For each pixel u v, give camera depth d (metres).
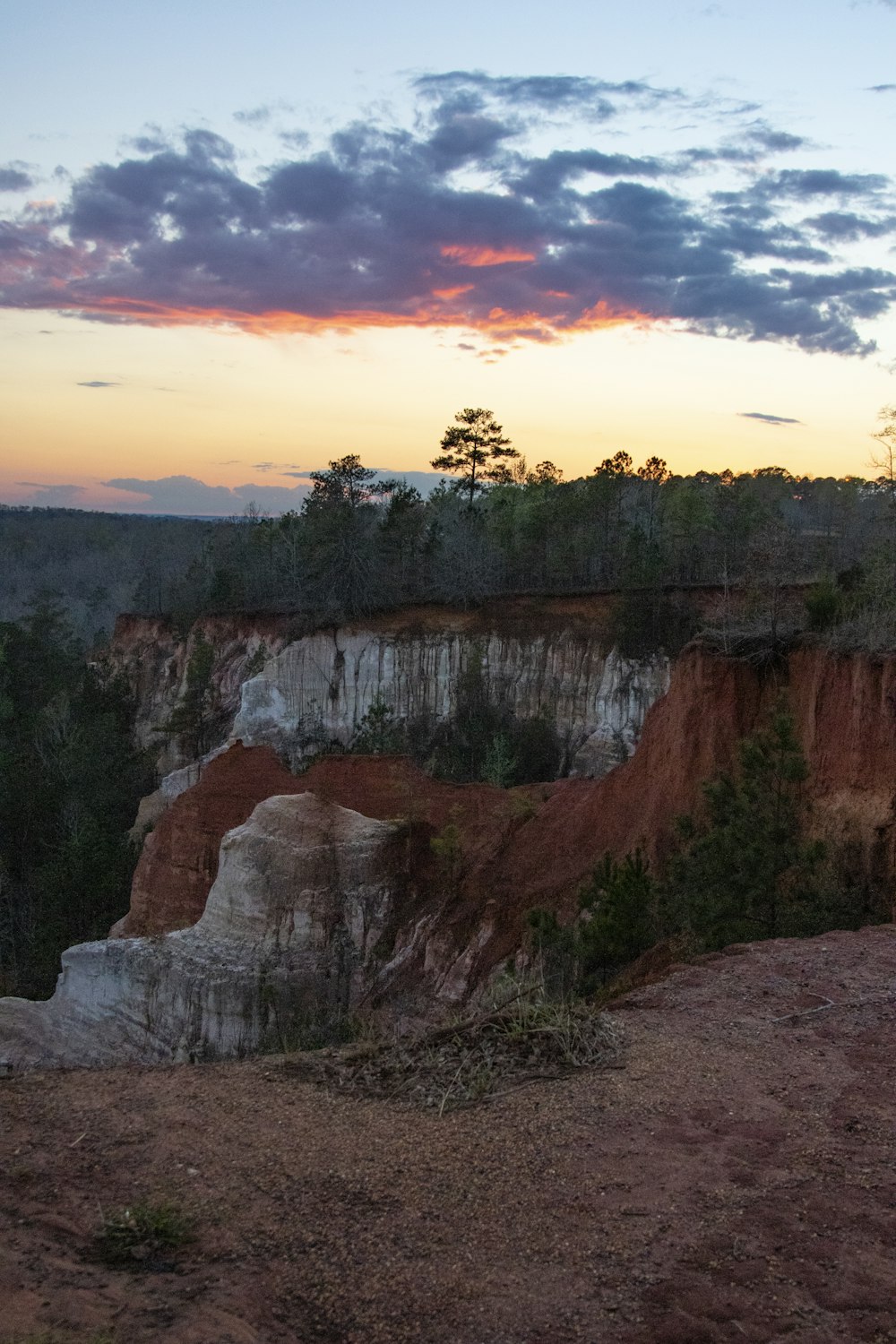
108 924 47.94
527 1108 8.16
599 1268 6.09
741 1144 7.61
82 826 55.56
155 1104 7.99
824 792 22.94
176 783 62.94
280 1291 5.83
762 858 18.97
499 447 92.81
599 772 64.88
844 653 23.86
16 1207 6.38
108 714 80.38
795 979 11.60
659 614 66.06
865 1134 7.77
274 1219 6.50
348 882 28.62
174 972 27.53
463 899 27.94
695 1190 6.95
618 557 79.62
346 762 34.03
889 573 28.16
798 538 69.06
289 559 87.75
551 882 27.17
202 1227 6.35
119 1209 6.44
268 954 27.66
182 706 76.31
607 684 66.00
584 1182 7.04
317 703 72.50
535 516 83.31
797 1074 8.91
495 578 80.25
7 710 75.88
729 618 29.94
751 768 20.44
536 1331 5.54
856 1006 10.62
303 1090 8.42
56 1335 5.21
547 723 67.75
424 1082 8.58
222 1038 26.70
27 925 52.53
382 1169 7.15
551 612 70.69
